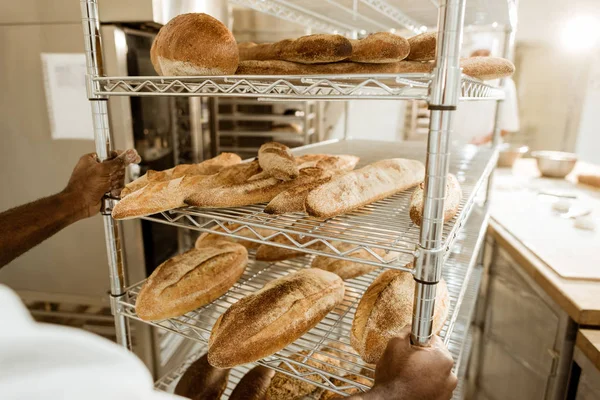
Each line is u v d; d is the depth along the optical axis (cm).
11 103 145
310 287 80
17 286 162
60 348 25
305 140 237
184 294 82
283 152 91
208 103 203
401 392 54
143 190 77
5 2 136
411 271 56
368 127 293
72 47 136
